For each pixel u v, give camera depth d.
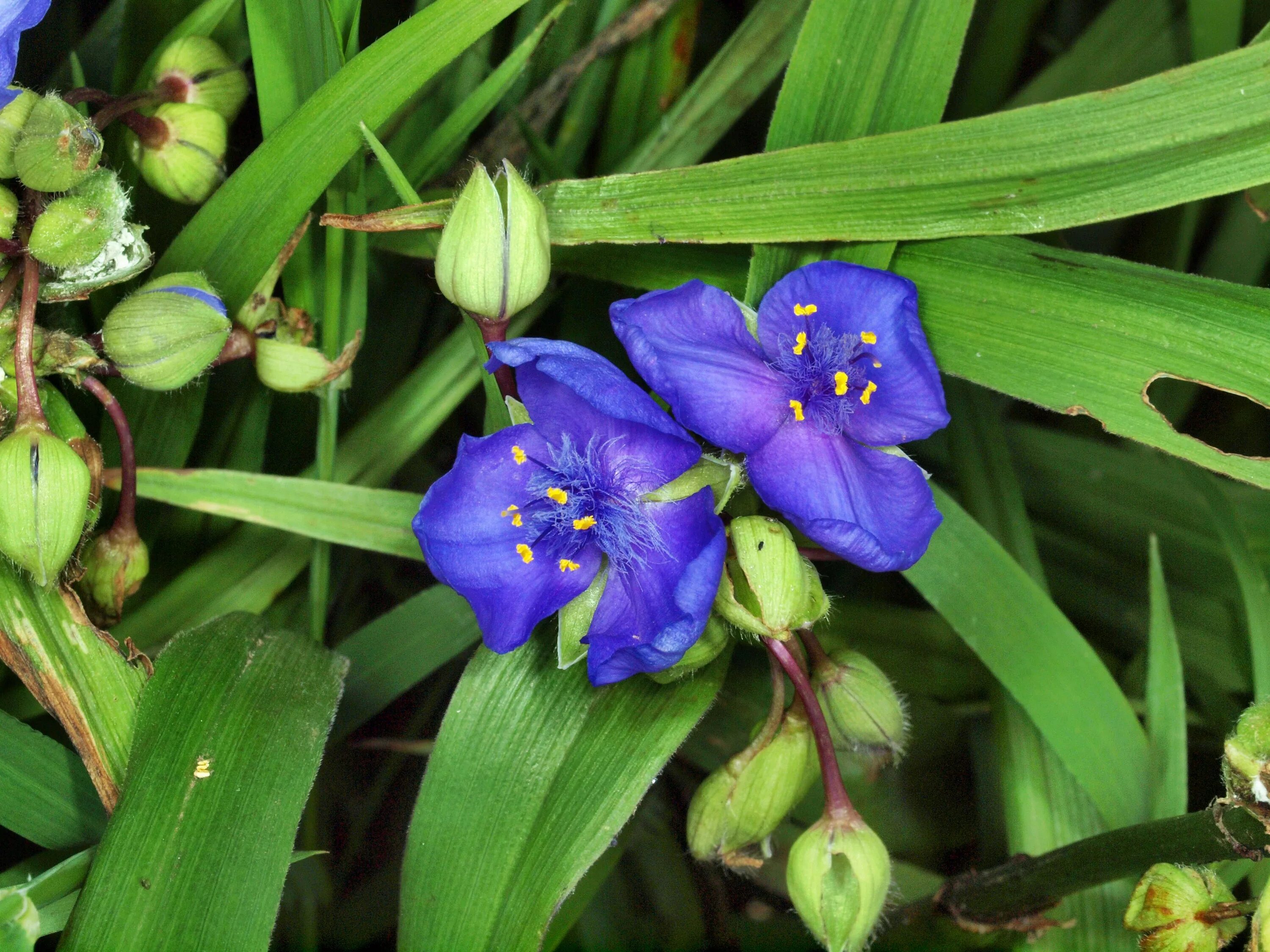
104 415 0.22
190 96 0.21
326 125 0.20
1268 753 0.16
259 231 0.20
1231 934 0.18
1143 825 0.18
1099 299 0.19
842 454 0.19
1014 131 0.19
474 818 0.19
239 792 0.18
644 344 0.18
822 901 0.18
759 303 0.20
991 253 0.20
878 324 0.19
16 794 0.20
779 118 0.20
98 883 0.17
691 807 0.19
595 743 0.19
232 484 0.20
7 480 0.18
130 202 0.19
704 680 0.19
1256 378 0.19
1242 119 0.18
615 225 0.20
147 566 0.20
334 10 0.20
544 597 0.18
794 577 0.18
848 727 0.19
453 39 0.19
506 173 0.18
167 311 0.19
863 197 0.19
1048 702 0.21
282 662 0.19
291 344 0.20
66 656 0.19
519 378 0.18
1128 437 0.19
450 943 0.19
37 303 0.19
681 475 0.18
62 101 0.18
